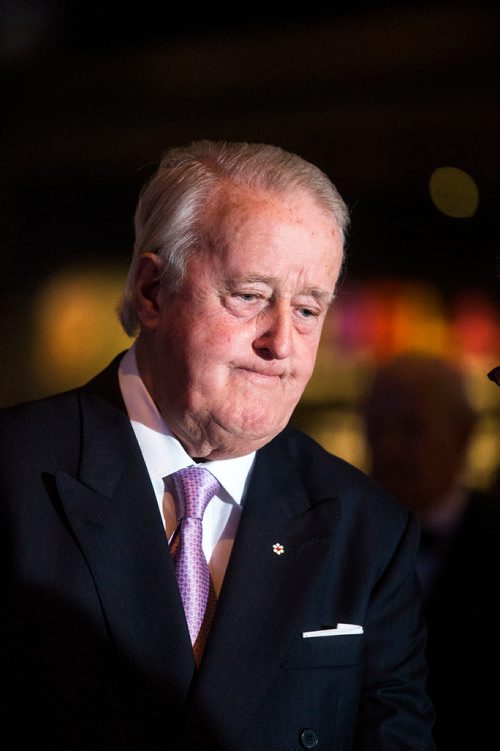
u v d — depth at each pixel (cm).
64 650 390
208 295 404
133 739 388
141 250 436
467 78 1045
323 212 414
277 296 404
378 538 452
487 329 1023
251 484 445
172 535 430
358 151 1108
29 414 441
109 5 1173
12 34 1213
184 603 418
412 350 703
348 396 1041
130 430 439
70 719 383
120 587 405
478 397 737
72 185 1289
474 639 601
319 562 431
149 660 399
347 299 1058
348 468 476
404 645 447
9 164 1291
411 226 1075
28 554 398
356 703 429
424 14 1048
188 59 1178
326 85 1114
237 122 1170
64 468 424
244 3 1131
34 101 1263
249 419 407
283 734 407
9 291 1302
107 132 1247
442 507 670
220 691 400
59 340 1293
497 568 630
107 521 414
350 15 1085
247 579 421
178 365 411
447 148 1066
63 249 1295
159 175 435
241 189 409
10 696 386
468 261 1047
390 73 1080
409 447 679
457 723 580
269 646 411
